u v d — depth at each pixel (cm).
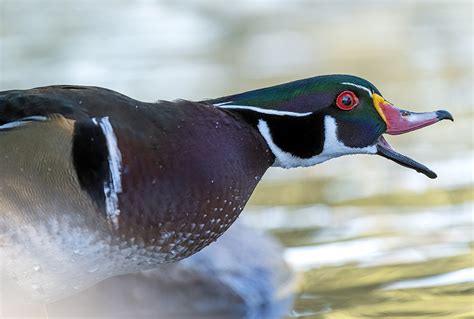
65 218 925
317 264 1298
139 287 1199
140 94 1889
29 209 928
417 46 2238
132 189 930
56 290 955
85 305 1175
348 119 1007
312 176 1597
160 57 2122
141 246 946
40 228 927
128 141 930
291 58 2131
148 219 937
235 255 1276
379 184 1549
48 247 930
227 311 1215
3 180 934
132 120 941
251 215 1444
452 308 1166
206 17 2433
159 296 1203
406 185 1539
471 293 1203
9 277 943
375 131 1017
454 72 2045
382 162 1641
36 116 938
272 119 992
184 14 2452
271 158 1002
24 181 930
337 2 2567
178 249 962
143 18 2416
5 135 938
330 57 2159
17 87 1922
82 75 2000
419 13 2480
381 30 2334
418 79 2014
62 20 2383
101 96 953
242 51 2183
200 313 1207
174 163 941
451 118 1032
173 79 1980
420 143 1706
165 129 947
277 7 2516
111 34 2281
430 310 1164
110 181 924
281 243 1353
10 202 930
